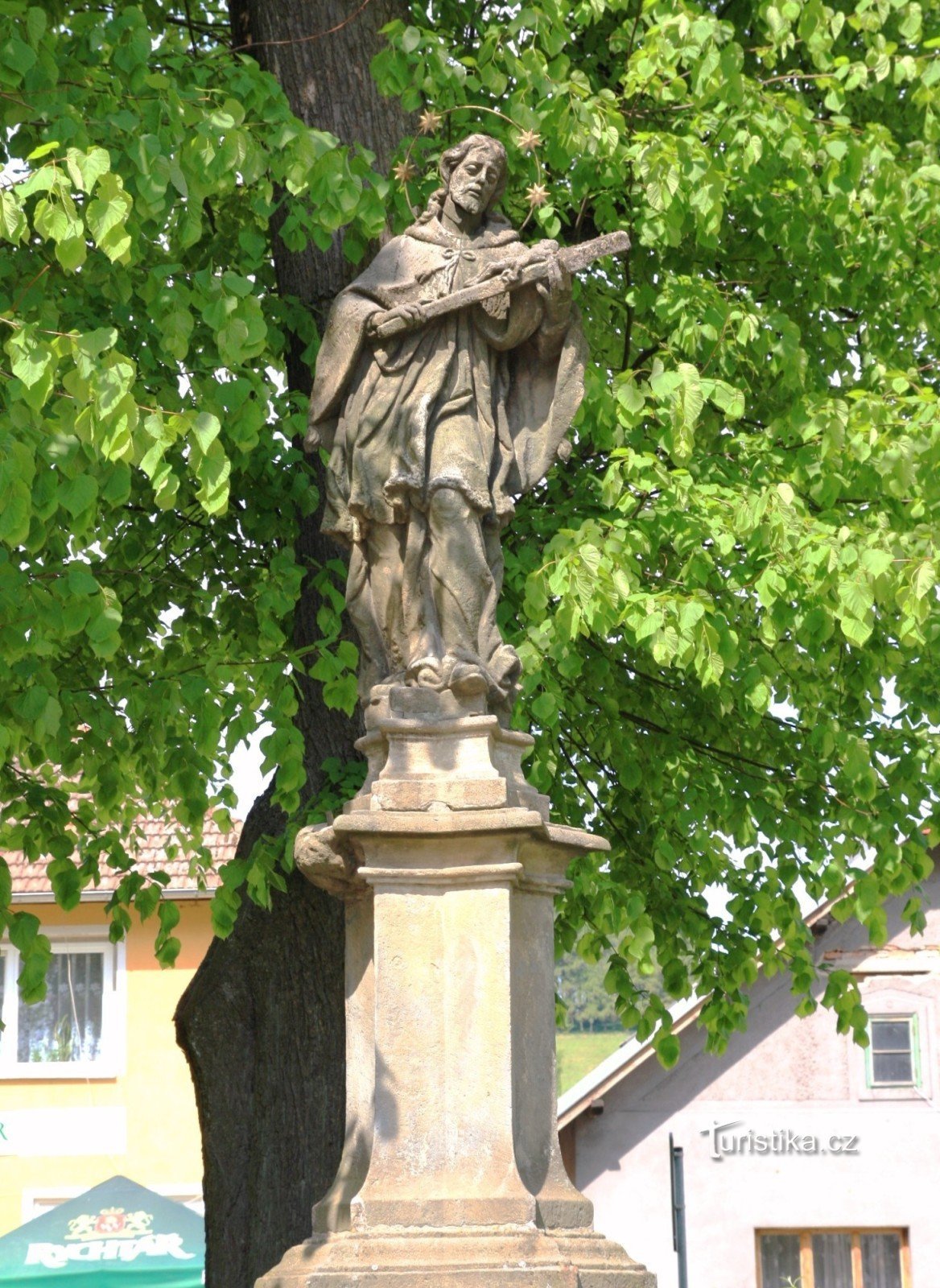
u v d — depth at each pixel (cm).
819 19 1014
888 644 1066
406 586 733
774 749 1123
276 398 898
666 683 1098
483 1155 671
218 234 980
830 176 1016
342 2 976
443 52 907
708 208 934
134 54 809
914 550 892
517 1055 689
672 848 1048
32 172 722
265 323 843
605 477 905
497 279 735
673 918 1113
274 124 838
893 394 995
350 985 732
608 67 1122
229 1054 950
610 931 1092
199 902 2242
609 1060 2259
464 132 950
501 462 749
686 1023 2292
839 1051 2300
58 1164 2262
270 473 905
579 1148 2286
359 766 889
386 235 920
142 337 845
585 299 1077
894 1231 2277
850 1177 2272
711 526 898
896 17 1129
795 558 895
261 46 988
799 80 1169
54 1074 2280
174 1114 2277
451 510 726
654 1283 674
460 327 745
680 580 934
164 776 973
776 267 1097
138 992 2294
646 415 939
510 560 922
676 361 948
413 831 685
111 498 716
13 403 697
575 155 948
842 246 1042
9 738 732
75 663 915
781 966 1180
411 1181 671
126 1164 2267
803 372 973
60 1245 1652
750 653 959
